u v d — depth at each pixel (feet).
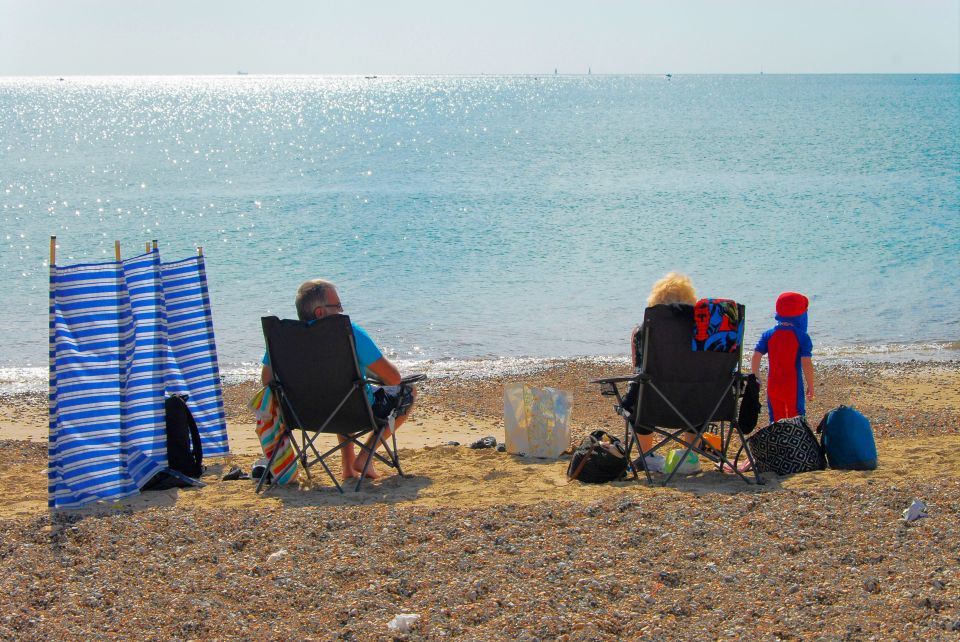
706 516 16.16
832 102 464.65
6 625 12.41
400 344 49.06
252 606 12.96
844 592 12.91
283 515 16.69
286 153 191.93
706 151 186.70
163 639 12.07
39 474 23.03
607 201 109.50
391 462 20.81
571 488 18.99
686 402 19.38
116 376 18.67
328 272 67.10
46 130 271.08
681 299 20.07
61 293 18.20
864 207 101.76
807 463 19.92
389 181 135.44
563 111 400.67
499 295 60.08
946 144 193.36
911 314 55.16
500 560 14.30
